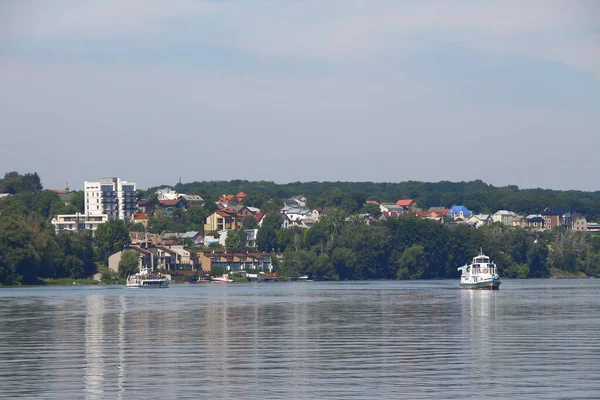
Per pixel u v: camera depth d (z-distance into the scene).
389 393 94.81
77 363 118.25
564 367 111.62
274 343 142.00
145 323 184.12
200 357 124.25
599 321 182.38
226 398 92.56
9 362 119.44
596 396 92.19
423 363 116.38
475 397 92.19
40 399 92.31
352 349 132.88
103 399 92.25
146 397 93.25
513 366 112.81
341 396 93.38
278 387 98.75
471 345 136.50
